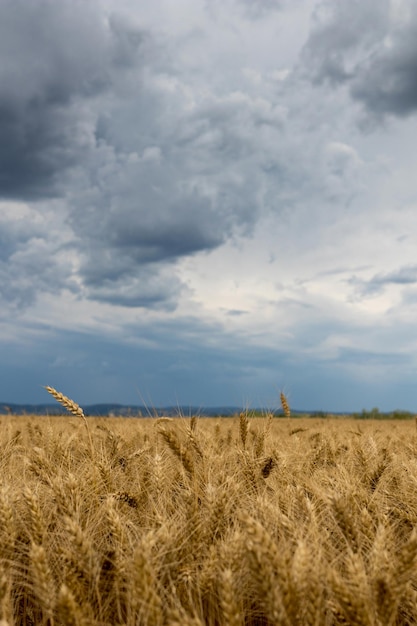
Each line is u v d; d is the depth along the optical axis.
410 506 4.99
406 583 3.00
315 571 3.07
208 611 3.35
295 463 6.46
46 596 3.02
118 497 4.66
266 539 2.72
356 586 2.73
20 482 5.35
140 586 2.78
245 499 4.87
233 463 6.12
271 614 2.66
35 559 3.09
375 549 3.24
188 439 6.00
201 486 5.05
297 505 4.52
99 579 3.36
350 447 7.36
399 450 7.71
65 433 8.28
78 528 3.33
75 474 5.18
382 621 2.78
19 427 10.03
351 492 4.44
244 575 3.53
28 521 3.99
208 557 3.47
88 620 2.75
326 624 3.04
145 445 6.48
